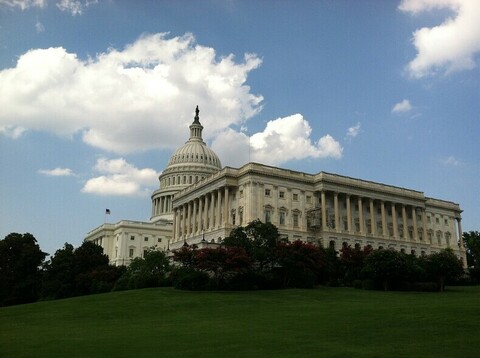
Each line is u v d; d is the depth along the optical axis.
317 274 86.06
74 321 46.88
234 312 49.84
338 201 118.88
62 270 109.00
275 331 34.22
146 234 166.12
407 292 76.81
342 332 32.47
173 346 29.08
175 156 197.50
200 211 122.56
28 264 112.38
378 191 123.88
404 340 28.78
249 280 76.50
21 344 31.73
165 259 90.69
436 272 82.69
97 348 29.09
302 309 50.00
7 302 108.12
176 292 70.12
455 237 144.50
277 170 111.75
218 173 116.25
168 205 184.12
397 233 125.00
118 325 42.31
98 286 96.38
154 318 47.06
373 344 27.83
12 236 115.88
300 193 113.88
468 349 25.42
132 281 85.88
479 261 143.25
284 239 88.19
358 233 116.25
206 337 32.38
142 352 27.31
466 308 41.62
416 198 131.38
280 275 81.69
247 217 105.44
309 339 30.14
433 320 35.84
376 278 80.56
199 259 75.00
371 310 44.22
